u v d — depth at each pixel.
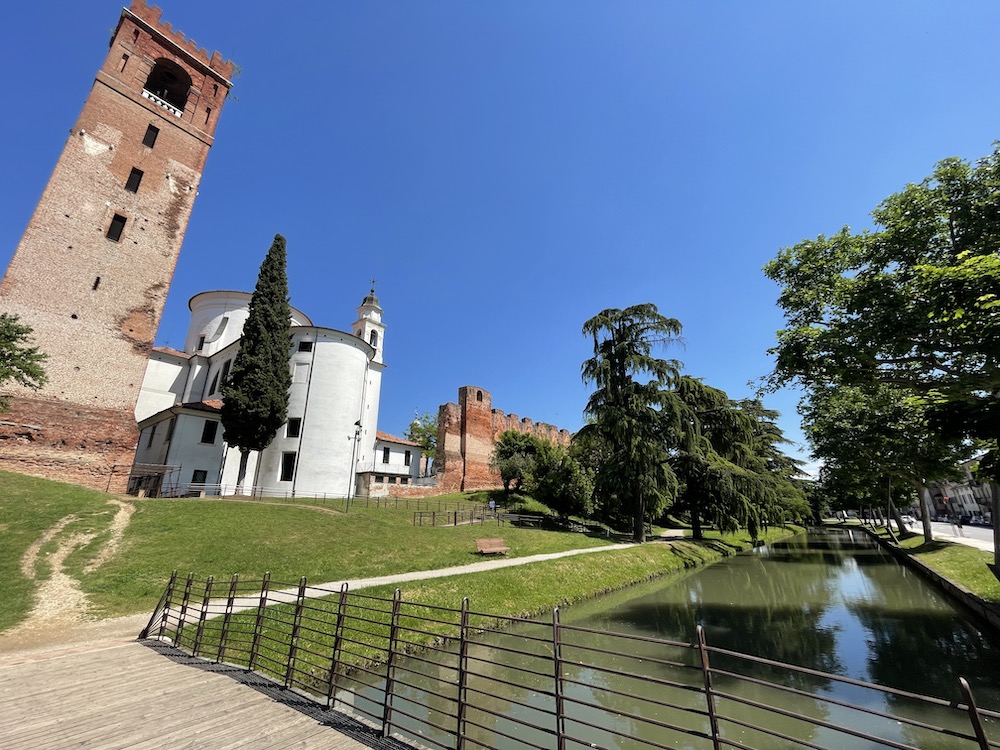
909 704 9.33
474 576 17.23
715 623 15.03
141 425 34.91
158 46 30.23
